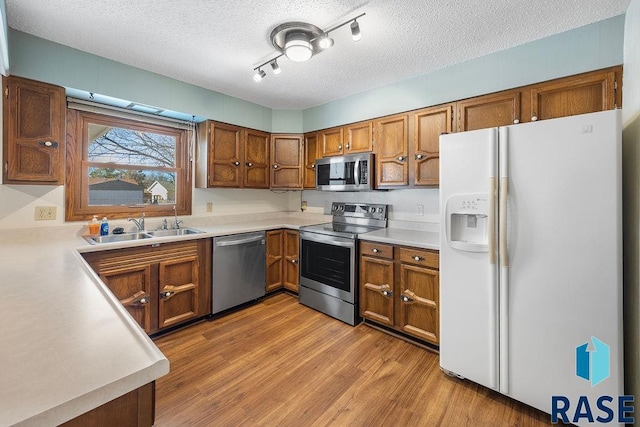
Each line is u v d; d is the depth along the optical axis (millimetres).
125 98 2334
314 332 2430
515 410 1558
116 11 1669
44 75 1946
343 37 1938
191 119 2928
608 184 1292
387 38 1951
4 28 1334
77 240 2105
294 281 3213
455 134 1752
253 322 2605
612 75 1707
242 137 3186
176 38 1962
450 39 1962
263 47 2080
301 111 3568
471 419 1494
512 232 1534
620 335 1288
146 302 2207
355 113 3014
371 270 2479
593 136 1318
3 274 1206
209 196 3199
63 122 2016
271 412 1533
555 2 1577
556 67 1891
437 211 2701
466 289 1711
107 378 539
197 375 1835
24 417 439
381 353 2113
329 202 3623
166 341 2250
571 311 1382
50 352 619
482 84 2186
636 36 1460
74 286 1062
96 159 2455
